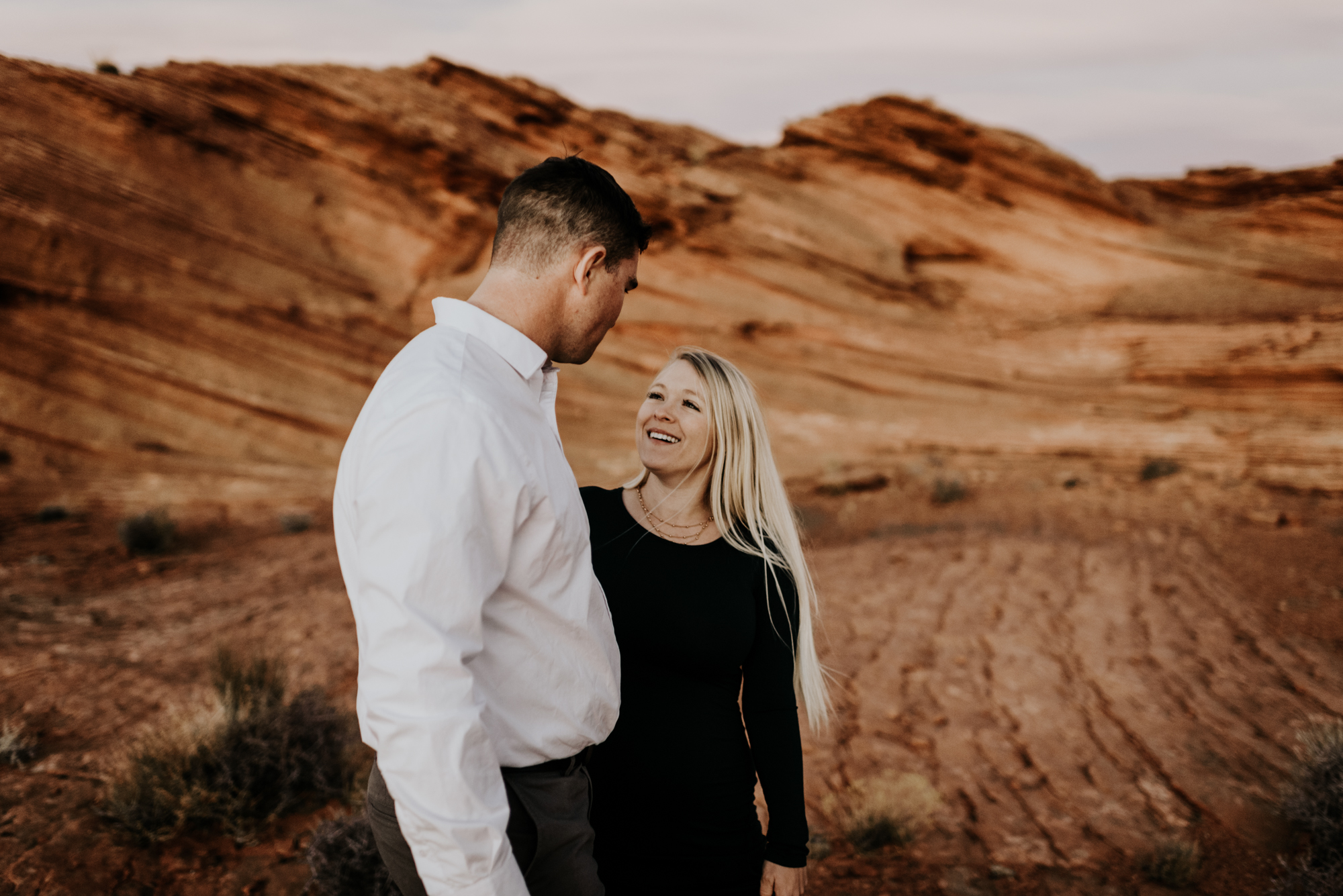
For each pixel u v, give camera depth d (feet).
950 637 21.91
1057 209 69.51
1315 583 27.14
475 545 3.91
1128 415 52.85
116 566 30.78
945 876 11.62
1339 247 65.92
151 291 50.88
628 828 6.25
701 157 70.74
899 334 61.46
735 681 6.57
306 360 52.85
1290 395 50.78
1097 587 26.84
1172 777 14.67
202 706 14.15
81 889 10.21
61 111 51.55
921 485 45.98
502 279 4.79
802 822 6.38
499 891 3.82
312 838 11.11
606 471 49.47
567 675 4.66
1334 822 12.23
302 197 57.88
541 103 66.18
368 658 3.79
